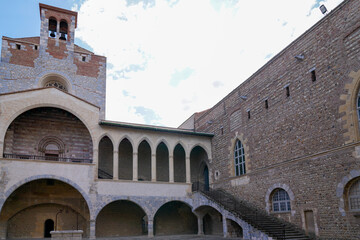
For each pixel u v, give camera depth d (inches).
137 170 1515.7
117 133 1402.6
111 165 1530.5
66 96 1343.5
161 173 1638.8
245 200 1279.5
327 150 922.7
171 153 1489.9
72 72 1589.6
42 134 1402.6
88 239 1232.2
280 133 1126.4
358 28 864.3
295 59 1089.4
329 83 944.3
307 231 968.3
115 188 1325.0
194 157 1728.6
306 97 1026.7
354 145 844.0
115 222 1469.0
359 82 850.8
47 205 1378.0
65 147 1427.2
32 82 1496.1
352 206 848.3
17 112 1237.7
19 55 1504.7
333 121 918.4
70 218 1398.9
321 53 983.0
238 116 1393.9
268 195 1146.7
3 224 1270.9
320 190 933.8
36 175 1203.9
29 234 1323.8
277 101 1157.7
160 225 1578.5
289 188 1052.5
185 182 1630.2
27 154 1353.3
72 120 1469.0
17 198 1316.4
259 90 1267.2
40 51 1549.0
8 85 1448.1
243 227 1076.5
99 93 1622.8
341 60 910.4
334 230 877.8
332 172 901.8
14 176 1171.3
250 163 1274.6
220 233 1454.2
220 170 1496.1
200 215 1446.9
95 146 1341.0
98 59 1669.5
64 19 1649.9
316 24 1008.2
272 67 1203.2
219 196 1355.8
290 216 1039.6
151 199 1379.2
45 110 1430.9
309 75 1023.6
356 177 832.9
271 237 928.3
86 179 1283.2
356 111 858.8
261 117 1237.7
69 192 1400.1
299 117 1047.6
